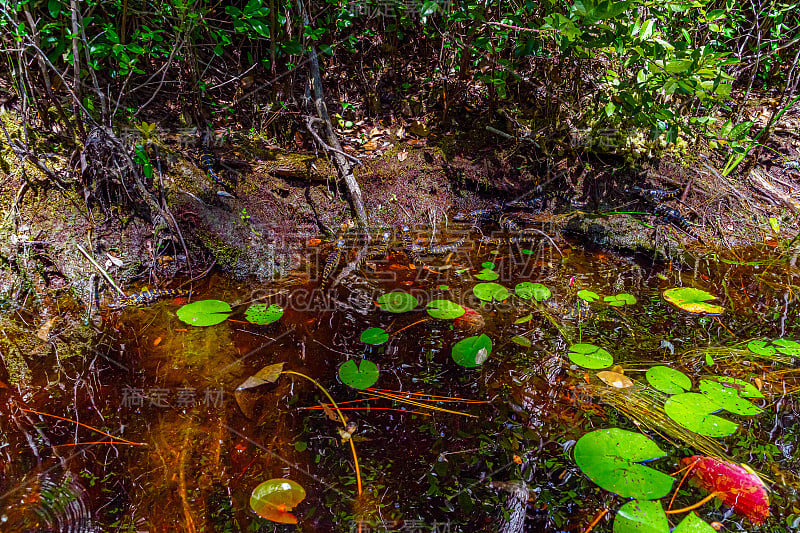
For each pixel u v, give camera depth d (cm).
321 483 122
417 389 153
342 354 168
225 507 114
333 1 258
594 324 187
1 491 114
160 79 247
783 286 215
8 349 162
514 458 130
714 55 205
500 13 256
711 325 187
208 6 254
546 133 278
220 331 177
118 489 117
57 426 133
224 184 235
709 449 132
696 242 249
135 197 214
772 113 293
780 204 271
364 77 291
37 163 202
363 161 268
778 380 158
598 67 275
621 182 274
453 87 289
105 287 194
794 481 123
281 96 266
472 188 276
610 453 124
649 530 107
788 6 272
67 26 198
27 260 192
